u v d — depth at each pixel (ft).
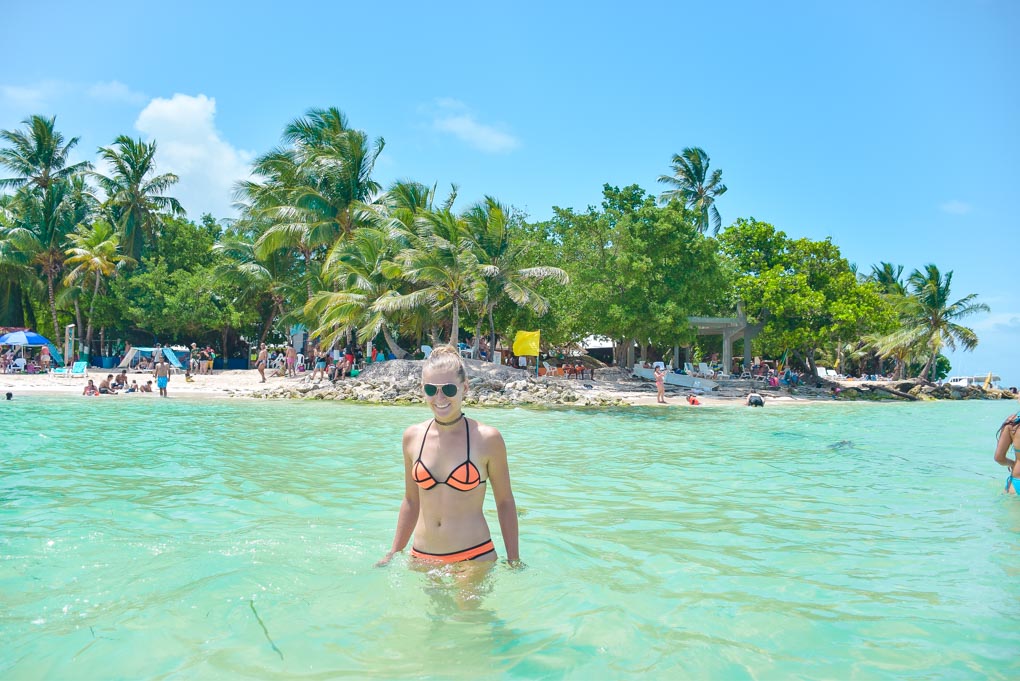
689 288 115.44
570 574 13.47
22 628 10.53
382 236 104.68
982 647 10.34
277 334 176.65
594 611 11.50
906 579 13.83
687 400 93.71
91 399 73.10
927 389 129.59
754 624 11.20
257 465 28.81
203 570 13.32
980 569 14.58
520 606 11.51
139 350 127.65
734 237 135.95
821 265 131.44
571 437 45.16
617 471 29.53
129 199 144.66
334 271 103.14
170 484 23.76
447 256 92.63
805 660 9.80
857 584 13.46
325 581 12.56
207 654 9.61
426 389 12.33
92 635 10.25
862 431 51.96
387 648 9.85
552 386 92.22
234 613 11.10
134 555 14.48
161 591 12.14
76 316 139.44
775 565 14.79
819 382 133.39
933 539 17.33
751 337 135.95
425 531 12.74
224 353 158.20
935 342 156.76
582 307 113.19
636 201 134.10
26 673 9.03
